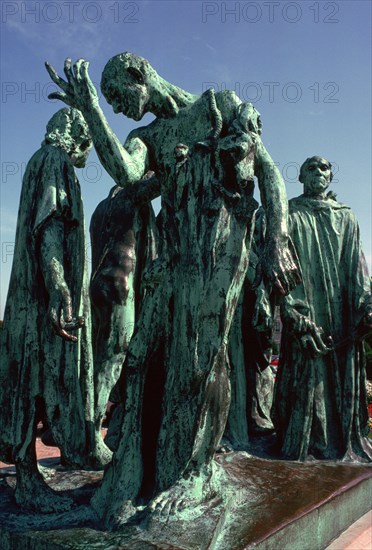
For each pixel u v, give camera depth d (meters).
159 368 2.92
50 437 3.45
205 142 2.84
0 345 2.81
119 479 2.70
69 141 3.16
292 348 4.20
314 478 3.45
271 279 2.69
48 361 2.74
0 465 5.30
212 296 2.75
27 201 2.82
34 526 2.56
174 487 2.62
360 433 4.13
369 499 3.55
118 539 2.35
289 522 2.64
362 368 4.21
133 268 3.74
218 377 2.77
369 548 3.00
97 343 3.70
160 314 2.91
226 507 2.67
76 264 2.84
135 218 3.78
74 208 2.84
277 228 2.79
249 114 2.86
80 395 2.84
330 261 4.23
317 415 4.08
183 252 2.85
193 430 2.71
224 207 2.81
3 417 2.74
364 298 4.16
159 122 3.00
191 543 2.30
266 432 4.43
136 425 2.81
